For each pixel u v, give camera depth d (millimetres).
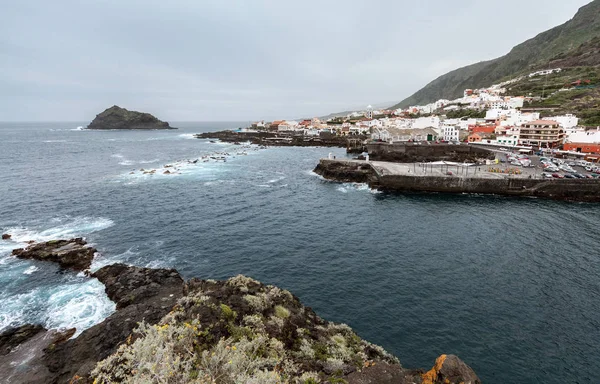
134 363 9359
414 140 125312
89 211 51156
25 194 60500
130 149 146125
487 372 20375
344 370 13078
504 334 23844
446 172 73250
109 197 59875
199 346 10727
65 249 35469
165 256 35812
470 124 132500
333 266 34031
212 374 8422
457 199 62844
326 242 40438
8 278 30281
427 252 37594
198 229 44250
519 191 64688
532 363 21125
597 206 57312
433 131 130125
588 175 64625
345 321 25172
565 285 30328
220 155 125188
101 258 34875
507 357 21641
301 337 15625
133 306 22547
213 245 39062
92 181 74062
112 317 21188
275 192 67438
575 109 125875
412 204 59062
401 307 27000
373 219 49844
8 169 86375
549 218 50219
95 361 16953
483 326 24719
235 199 60844
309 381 10930
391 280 31250
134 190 65875
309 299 28016
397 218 50406
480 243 40219
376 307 26984
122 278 29047
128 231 42938
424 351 22094
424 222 48438
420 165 83875
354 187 74000
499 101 165625
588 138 90375
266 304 17484
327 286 30094
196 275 31734
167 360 8062
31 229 42844
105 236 41031
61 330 22953
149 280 28625
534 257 36156
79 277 30719
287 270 33031
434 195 66250
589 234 43125
